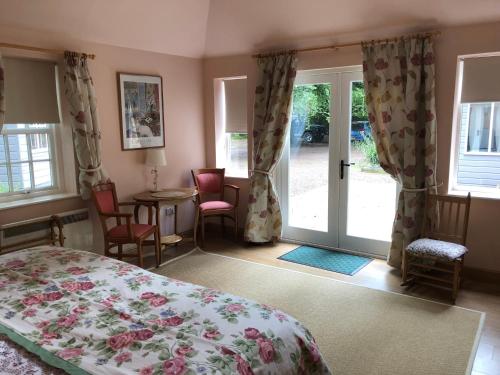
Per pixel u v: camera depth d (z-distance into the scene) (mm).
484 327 2994
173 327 1727
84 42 4043
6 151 3713
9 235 3531
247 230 4863
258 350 1600
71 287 2152
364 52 4012
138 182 4703
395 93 3906
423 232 3869
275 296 3529
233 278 3936
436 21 3662
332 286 3725
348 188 4535
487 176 3883
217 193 5340
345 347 2742
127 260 4422
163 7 4219
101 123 4266
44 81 3852
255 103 4836
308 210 4875
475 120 3846
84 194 4043
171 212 5160
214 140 5445
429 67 3701
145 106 4676
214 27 4805
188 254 4652
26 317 1854
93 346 1610
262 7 4258
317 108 4617
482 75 3672
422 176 3912
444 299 3449
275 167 4883
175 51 4926
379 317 3146
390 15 3775
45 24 3635
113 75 4332
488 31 3516
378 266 4203
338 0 3838
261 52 4836
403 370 2492
